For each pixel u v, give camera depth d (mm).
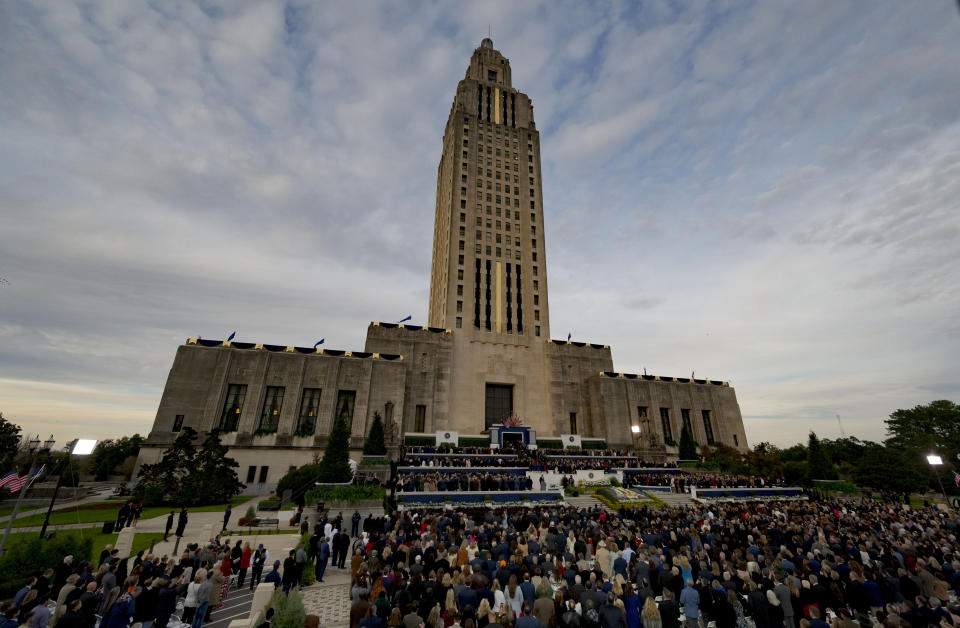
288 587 16469
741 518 26453
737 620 13672
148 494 38281
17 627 10297
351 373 59844
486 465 50062
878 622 13320
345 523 28953
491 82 98188
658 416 74125
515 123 93750
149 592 12695
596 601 11477
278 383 56719
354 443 55594
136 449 82062
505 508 33938
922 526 25078
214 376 54562
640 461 56281
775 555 17609
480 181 85000
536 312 79375
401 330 69250
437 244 96688
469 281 77188
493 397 73500
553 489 40125
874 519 26172
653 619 11766
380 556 16734
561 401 73188
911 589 14711
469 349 72688
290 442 54281
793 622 12914
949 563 17219
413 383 66875
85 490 45406
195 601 13445
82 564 14938
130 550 20250
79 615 10453
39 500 41656
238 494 50031
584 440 67688
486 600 10781
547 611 11078
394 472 38188
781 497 44031
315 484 35750
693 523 23016
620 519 25906
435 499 34875
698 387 79688
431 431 65250
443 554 16500
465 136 87250
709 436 77812
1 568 14672
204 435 51781
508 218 84312
